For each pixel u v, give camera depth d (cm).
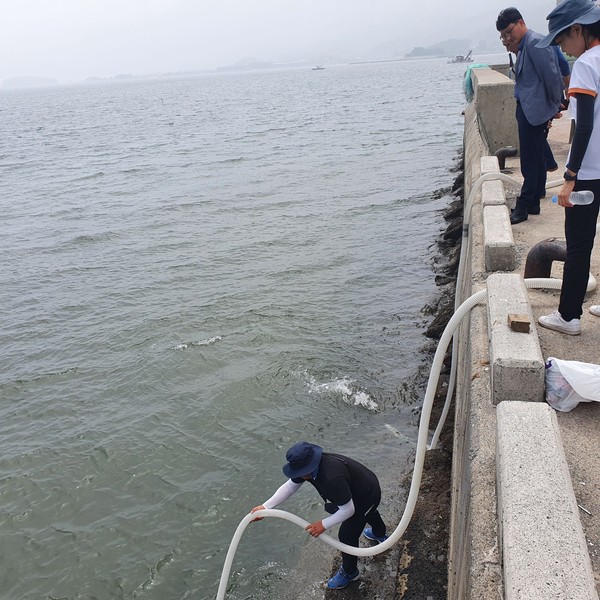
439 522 518
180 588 541
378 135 3409
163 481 680
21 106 13312
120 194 2327
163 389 866
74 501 662
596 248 589
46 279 1381
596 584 235
